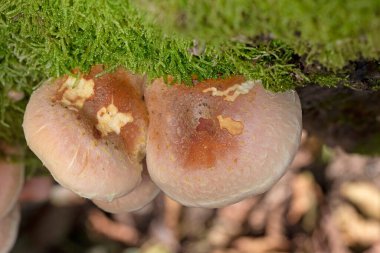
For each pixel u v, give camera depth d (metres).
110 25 0.25
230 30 0.22
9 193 0.33
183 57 0.25
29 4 0.25
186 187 0.26
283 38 0.22
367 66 0.24
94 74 0.27
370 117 0.34
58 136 0.26
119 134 0.27
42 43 0.27
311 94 0.31
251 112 0.26
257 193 0.26
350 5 0.20
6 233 0.36
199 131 0.26
